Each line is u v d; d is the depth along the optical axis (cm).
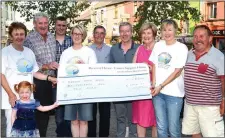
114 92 575
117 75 577
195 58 514
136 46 613
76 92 564
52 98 620
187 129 538
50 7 1216
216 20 2095
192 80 513
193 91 516
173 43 534
